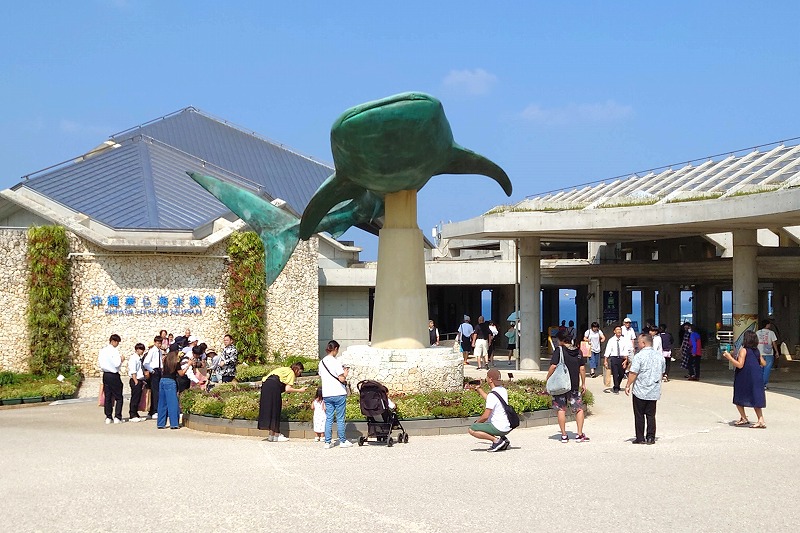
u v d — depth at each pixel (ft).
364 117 53.06
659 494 35.99
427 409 57.00
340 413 51.13
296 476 40.91
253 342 111.75
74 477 40.86
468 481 39.14
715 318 162.09
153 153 143.23
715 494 35.96
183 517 32.81
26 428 62.69
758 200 77.00
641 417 50.39
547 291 190.80
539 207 106.73
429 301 177.17
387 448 50.62
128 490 37.70
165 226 111.14
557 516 32.48
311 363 112.06
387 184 59.77
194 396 63.87
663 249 144.15
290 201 162.40
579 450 48.26
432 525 31.37
